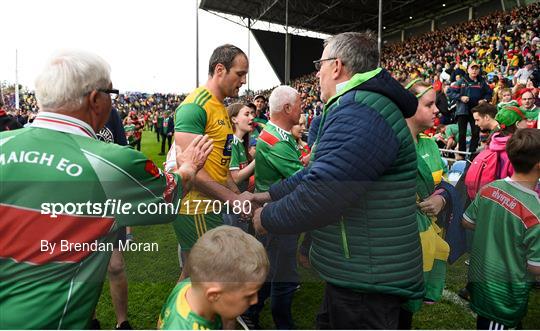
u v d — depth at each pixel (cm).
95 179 84
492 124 272
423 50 2169
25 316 82
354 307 98
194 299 86
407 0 2445
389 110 92
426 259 118
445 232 123
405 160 95
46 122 86
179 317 88
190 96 148
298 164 147
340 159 86
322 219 90
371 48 110
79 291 87
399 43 2770
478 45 1491
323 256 99
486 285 124
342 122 90
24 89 1812
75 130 87
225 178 150
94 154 84
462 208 125
